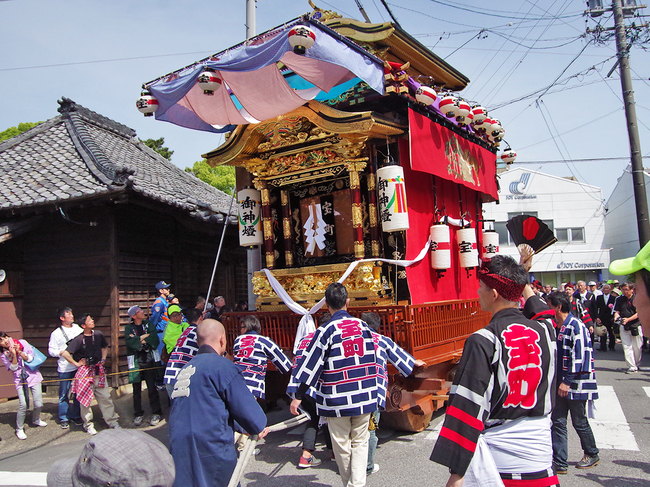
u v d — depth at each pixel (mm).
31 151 10977
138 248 9406
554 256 27625
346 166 6270
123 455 1396
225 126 7480
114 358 8578
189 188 12867
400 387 5207
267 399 6766
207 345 3137
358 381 3752
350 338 3816
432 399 5965
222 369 2863
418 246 6379
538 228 4004
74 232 9031
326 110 5875
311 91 6047
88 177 8883
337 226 6730
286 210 7086
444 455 2182
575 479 4523
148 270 9734
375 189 6320
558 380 4750
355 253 6172
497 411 2320
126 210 9133
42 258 9258
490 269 2570
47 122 12352
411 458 5188
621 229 29609
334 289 4000
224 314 6742
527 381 2320
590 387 4629
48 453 6195
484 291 2605
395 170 5832
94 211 8867
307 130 6445
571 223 27938
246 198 7230
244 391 2859
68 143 10977
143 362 7387
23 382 6957
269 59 4973
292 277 6715
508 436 2303
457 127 7371
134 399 7285
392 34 6332
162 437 6582
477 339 2332
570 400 4719
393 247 6141
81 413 6969
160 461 1462
